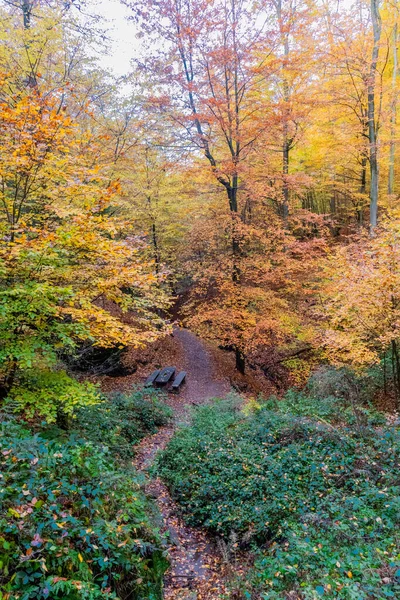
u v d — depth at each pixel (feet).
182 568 16.46
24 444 11.59
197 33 36.76
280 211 54.44
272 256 44.14
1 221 20.15
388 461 18.06
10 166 18.35
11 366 17.87
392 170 49.39
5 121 16.72
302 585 12.05
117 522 12.78
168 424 35.12
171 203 52.39
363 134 42.09
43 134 17.28
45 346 17.17
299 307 45.73
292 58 40.14
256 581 13.84
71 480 12.44
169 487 23.48
